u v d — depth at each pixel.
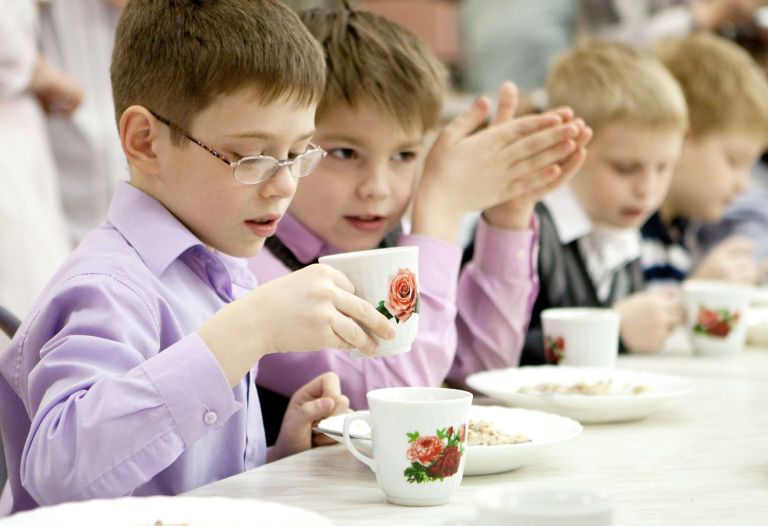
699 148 4.03
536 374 2.12
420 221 2.20
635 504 1.30
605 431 1.76
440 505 1.32
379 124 2.19
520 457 1.45
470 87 6.05
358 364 2.09
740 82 4.00
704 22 5.29
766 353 2.73
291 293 1.43
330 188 2.22
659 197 3.29
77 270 1.58
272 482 1.44
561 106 3.27
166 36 1.64
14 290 3.69
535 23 5.78
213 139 1.62
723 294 2.61
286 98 1.62
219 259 1.75
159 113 1.65
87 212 4.41
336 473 1.49
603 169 3.21
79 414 1.35
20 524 1.10
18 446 1.66
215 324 1.43
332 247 2.29
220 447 1.72
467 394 1.36
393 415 1.30
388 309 1.46
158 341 1.58
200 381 1.40
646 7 5.46
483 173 2.24
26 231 3.72
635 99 3.14
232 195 1.64
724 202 4.12
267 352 1.44
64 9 4.28
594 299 3.19
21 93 3.81
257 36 1.61
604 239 3.26
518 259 2.43
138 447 1.37
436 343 2.10
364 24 2.25
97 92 4.37
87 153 4.36
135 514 1.13
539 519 1.01
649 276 3.97
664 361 2.58
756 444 1.65
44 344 1.54
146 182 1.71
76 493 1.34
